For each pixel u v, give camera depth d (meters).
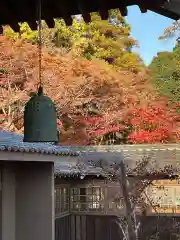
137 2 1.93
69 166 11.54
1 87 15.27
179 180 10.76
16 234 8.88
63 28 17.36
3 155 6.61
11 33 15.81
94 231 12.66
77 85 15.23
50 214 8.81
